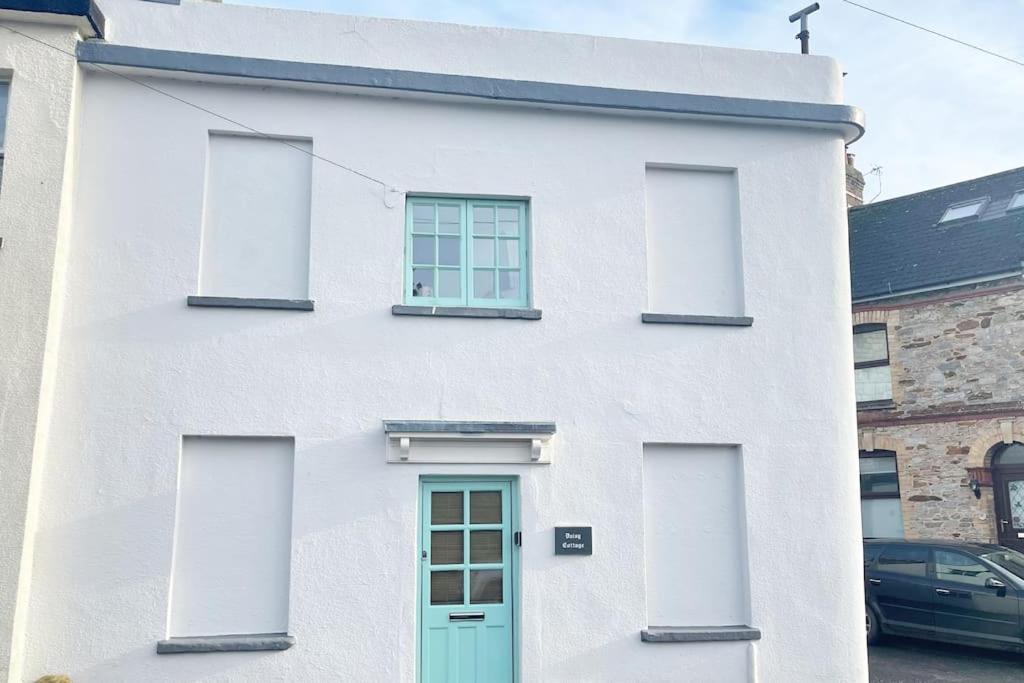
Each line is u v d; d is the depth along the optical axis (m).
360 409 8.61
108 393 8.20
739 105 9.73
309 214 8.95
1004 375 15.78
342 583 8.32
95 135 8.59
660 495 9.19
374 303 8.83
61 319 8.21
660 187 9.77
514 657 8.65
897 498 16.91
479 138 9.33
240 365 8.47
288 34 9.10
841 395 9.65
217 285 8.69
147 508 8.11
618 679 8.67
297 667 8.12
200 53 8.70
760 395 9.44
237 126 8.87
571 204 9.39
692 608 9.05
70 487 8.00
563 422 8.95
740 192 9.80
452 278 9.23
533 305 9.12
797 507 9.32
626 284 9.35
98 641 7.85
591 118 9.60
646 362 9.24
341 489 8.45
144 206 8.57
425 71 9.28
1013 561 12.29
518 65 9.52
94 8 8.42
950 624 11.99
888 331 17.38
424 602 8.58
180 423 8.28
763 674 8.94
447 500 8.80
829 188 10.04
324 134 9.02
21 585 7.51
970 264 16.61
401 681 8.28
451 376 8.83
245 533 8.35
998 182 18.44
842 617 9.22
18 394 7.70
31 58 8.28
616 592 8.80
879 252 18.66
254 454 8.48
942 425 16.41
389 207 9.04
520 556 8.73
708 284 9.68
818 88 10.17
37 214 8.01
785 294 9.70
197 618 8.14
